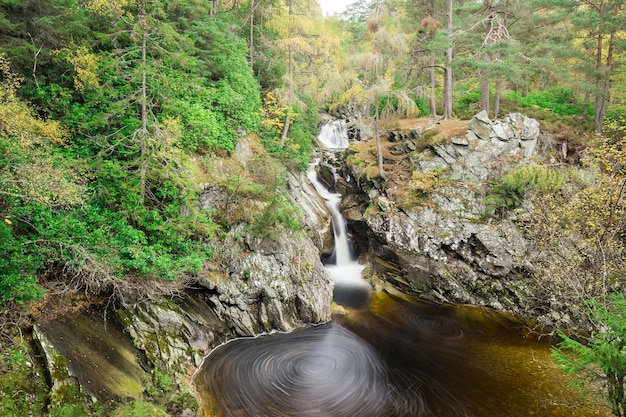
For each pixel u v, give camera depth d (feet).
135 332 31.65
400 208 57.21
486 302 50.03
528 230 48.73
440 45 60.59
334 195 74.08
